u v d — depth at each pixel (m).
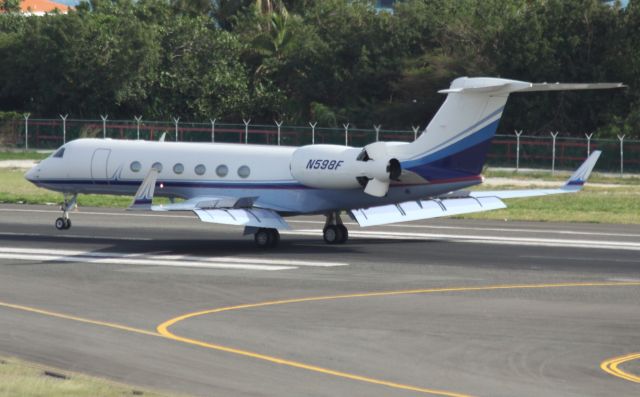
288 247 94.44
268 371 48.31
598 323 60.16
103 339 54.75
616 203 140.75
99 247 93.75
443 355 52.03
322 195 92.38
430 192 89.06
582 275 78.56
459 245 96.56
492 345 54.31
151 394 42.53
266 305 65.31
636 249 94.62
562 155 198.38
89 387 43.12
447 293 70.06
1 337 54.91
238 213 90.12
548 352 52.84
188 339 55.00
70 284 72.94
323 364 49.91
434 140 87.81
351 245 96.12
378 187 87.12
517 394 44.81
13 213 123.31
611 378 47.84
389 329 58.06
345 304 65.75
